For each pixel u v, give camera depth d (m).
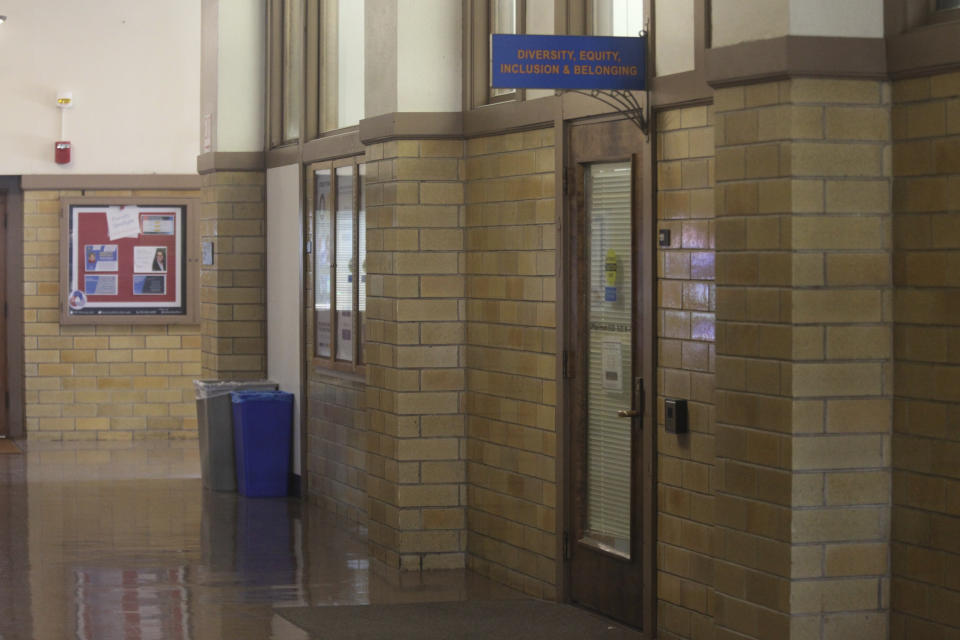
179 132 14.07
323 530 9.45
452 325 8.11
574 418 7.11
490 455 7.90
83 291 13.98
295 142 11.09
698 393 6.04
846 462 5.20
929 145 5.04
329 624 6.88
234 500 10.68
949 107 4.95
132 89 14.00
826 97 5.15
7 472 11.93
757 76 5.21
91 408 14.09
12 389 14.09
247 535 9.27
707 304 5.95
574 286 7.07
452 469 8.16
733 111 5.39
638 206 6.48
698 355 6.04
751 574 5.38
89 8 13.91
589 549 7.01
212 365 11.69
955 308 4.94
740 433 5.41
